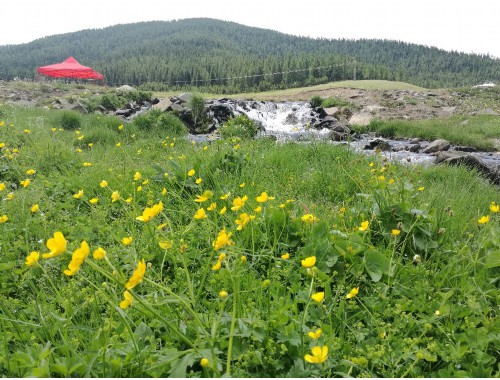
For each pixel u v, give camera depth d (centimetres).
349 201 434
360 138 1585
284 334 185
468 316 214
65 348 178
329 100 2402
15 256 300
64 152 592
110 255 279
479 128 1652
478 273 261
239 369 171
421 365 186
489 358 180
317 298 171
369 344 196
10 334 198
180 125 1178
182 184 430
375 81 4703
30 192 417
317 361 145
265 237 292
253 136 1117
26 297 256
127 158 640
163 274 277
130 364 170
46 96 2645
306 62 8812
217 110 1711
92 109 1873
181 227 318
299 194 482
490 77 14562
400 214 310
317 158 679
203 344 169
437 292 231
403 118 2247
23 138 706
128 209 384
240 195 408
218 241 200
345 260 264
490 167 768
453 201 408
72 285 243
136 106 2008
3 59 18762
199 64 10100
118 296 239
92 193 432
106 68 10525
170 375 158
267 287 240
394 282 244
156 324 202
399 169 553
